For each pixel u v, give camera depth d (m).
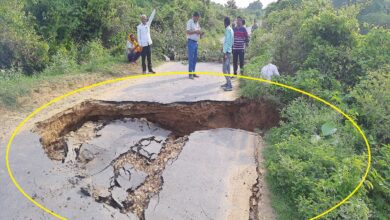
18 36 9.80
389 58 7.72
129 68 10.90
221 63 14.11
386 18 15.21
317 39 8.25
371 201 4.53
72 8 12.94
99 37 13.52
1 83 7.49
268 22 17.36
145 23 9.79
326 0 10.73
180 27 17.89
